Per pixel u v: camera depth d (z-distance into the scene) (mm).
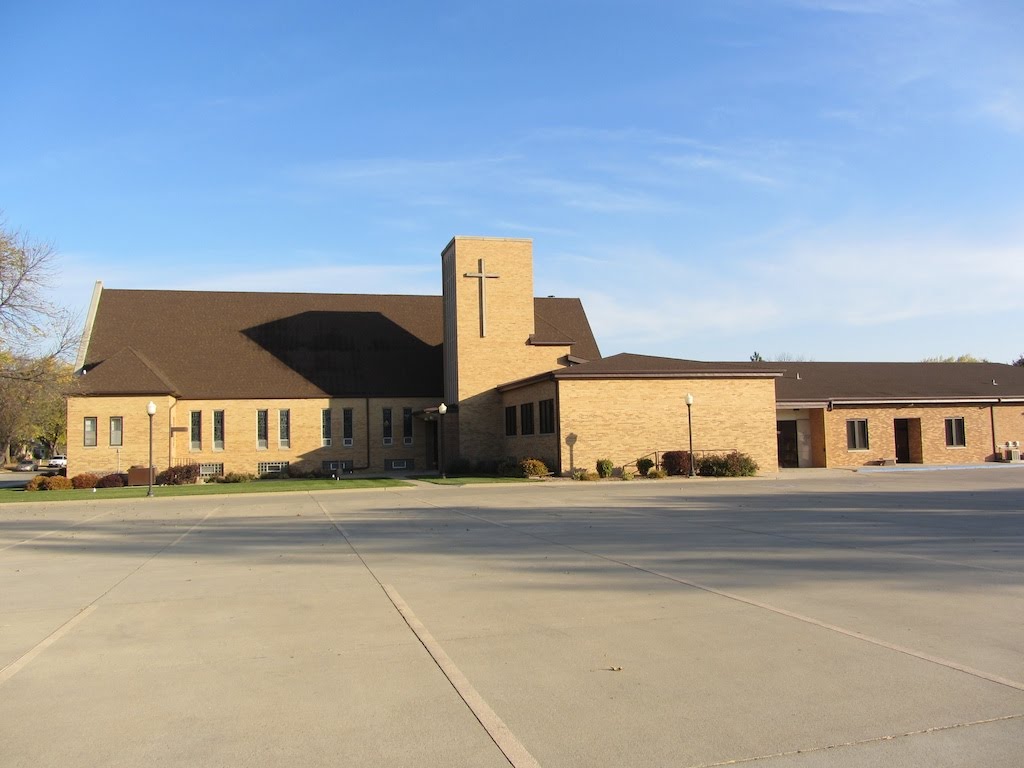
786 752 4840
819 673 6273
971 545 12852
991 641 7062
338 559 12711
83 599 9906
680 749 4910
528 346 43531
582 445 35156
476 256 43406
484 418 42875
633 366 36281
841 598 8922
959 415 43562
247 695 6059
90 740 5223
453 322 43969
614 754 4855
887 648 6902
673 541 13867
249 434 45094
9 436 54562
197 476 41938
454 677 6375
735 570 10805
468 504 23375
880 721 5281
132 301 49125
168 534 17359
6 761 4902
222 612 8938
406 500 25734
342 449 46250
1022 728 5145
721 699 5746
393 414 47219
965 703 5574
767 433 37219
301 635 7812
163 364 45719
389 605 9070
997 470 37938
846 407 41938
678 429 36125
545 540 14359
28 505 28609
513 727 5316
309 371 47312
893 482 30156
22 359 37719
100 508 26344
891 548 12625
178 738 5238
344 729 5344
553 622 8086
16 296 36344
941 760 4695
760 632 7508
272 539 15703
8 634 8141
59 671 6781
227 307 50156
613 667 6539
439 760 4824
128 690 6238
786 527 15766
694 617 8148
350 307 51969
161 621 8570
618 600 9039
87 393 40188
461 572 11141
